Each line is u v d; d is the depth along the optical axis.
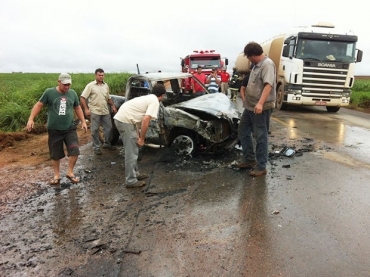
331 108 13.48
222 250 3.29
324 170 5.58
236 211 4.12
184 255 3.24
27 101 11.15
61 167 6.24
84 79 21.25
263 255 3.18
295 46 12.27
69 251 3.42
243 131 5.58
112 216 4.14
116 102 7.57
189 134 6.36
